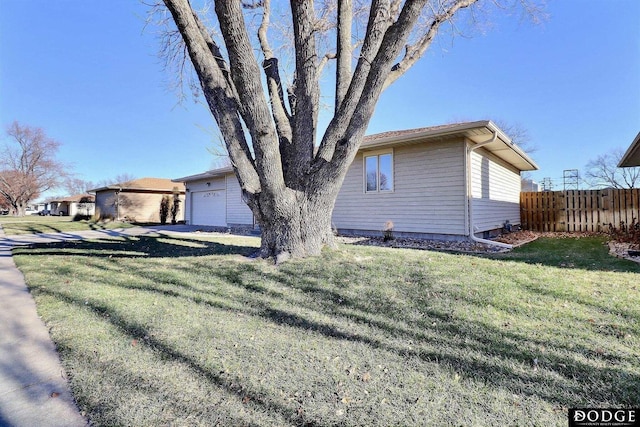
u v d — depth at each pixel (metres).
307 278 4.26
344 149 4.85
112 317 3.14
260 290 3.93
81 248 8.59
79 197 40.72
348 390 1.92
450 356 2.30
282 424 1.65
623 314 2.92
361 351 2.40
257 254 5.59
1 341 2.69
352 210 10.71
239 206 15.83
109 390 1.96
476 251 6.99
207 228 16.22
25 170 36.66
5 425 1.68
